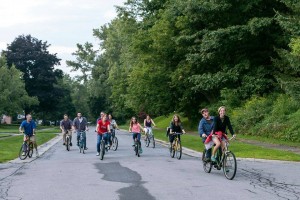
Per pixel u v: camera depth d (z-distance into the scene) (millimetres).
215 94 38625
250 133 27578
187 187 10062
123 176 12016
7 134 42719
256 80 31734
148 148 24031
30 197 8938
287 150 19359
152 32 40469
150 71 42938
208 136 12617
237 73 32562
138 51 43719
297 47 24422
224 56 35500
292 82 24719
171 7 38281
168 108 46938
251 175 12219
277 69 32438
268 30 32469
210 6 33281
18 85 74375
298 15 26906
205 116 13336
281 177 11805
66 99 108188
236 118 29641
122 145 26562
